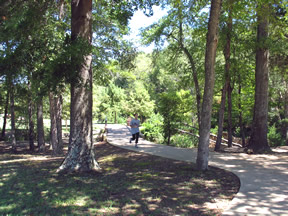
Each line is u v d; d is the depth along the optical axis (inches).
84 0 293.9
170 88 995.3
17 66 307.9
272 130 793.6
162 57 655.8
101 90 1702.8
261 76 436.1
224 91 463.5
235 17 433.1
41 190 215.6
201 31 480.4
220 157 369.1
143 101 1331.2
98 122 2135.8
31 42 309.3
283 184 220.1
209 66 265.4
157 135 683.4
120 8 382.9
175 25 529.7
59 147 561.0
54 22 438.6
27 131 1039.6
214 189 210.2
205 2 441.1
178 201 182.2
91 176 268.7
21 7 325.7
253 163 320.2
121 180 248.2
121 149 490.9
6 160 488.4
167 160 356.8
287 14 412.8
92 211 164.7
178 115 631.8
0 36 315.6
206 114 273.3
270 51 514.9
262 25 435.8
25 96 554.9
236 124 879.1
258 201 175.9
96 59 543.2
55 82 259.1
